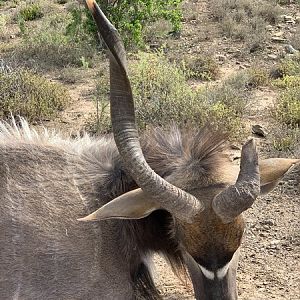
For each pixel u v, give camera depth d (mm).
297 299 1449
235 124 2303
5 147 1255
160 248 1233
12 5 5289
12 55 3510
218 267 1061
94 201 1215
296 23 4137
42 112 2570
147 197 1052
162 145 1163
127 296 1225
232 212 1013
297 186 1926
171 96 2449
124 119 999
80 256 1188
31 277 1183
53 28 4199
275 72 3182
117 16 3582
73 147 1278
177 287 1471
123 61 960
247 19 4164
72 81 3145
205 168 1106
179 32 3982
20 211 1194
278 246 1651
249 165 1029
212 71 3184
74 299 1189
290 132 2271
